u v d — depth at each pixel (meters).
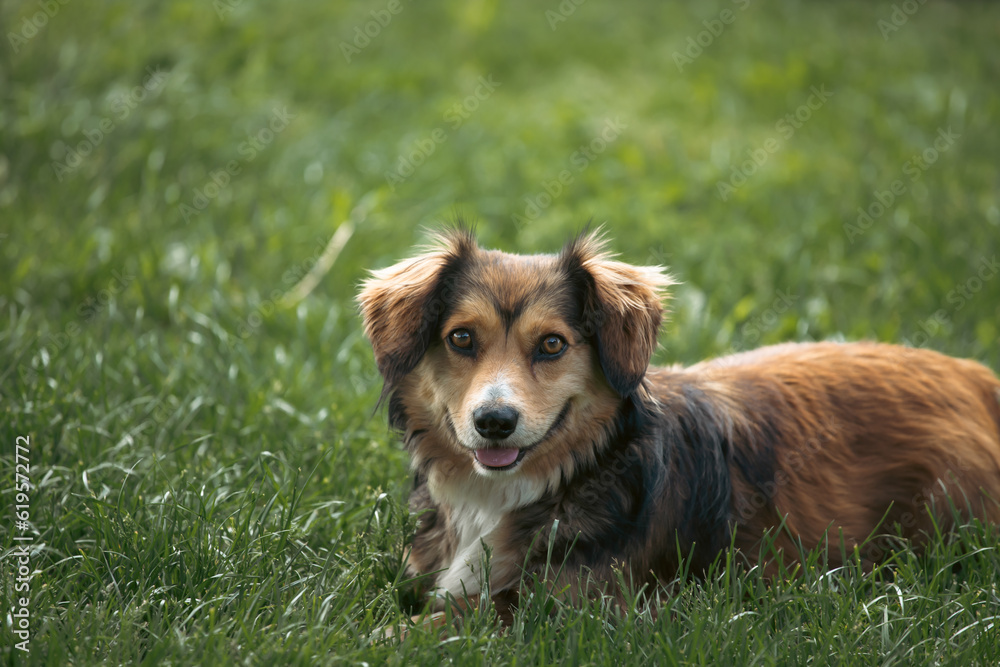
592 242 4.08
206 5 12.26
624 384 3.73
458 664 3.30
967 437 4.42
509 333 3.76
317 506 4.41
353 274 7.49
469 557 4.00
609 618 3.62
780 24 14.73
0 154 8.66
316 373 6.11
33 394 5.15
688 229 8.65
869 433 4.38
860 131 11.08
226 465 4.82
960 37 14.52
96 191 8.07
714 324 6.95
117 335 6.31
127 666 3.14
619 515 3.84
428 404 4.01
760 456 4.20
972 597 3.77
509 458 3.69
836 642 3.47
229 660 3.17
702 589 3.86
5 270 6.85
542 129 10.62
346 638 3.44
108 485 4.48
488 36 13.51
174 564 3.80
